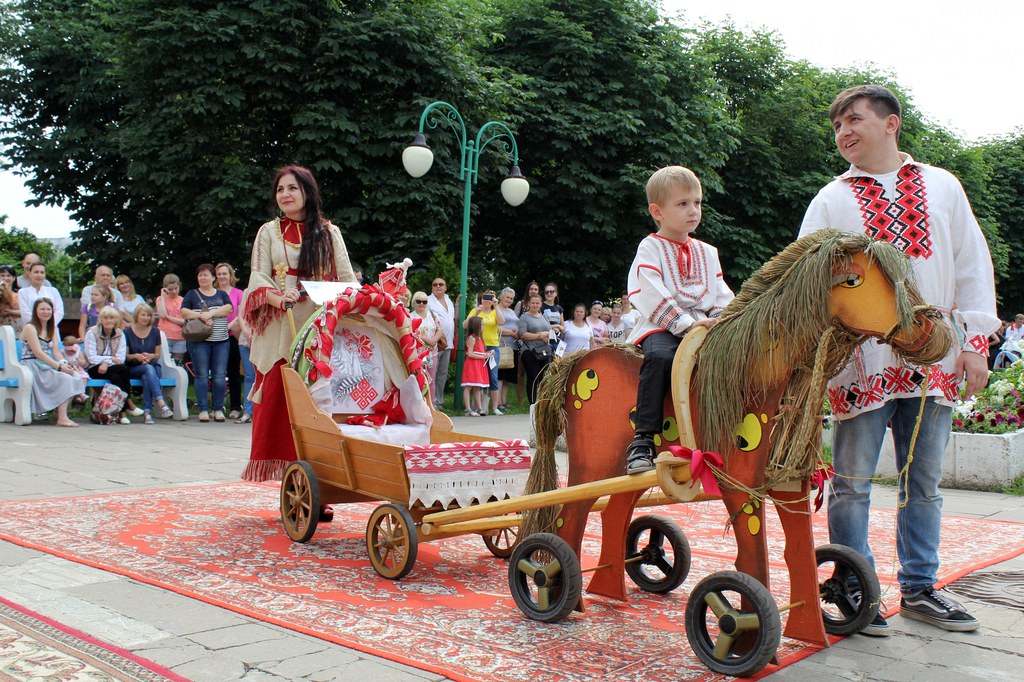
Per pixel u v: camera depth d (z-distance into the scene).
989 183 37.38
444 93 17.69
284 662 3.29
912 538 4.07
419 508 4.66
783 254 3.40
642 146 21.55
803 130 25.91
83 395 12.61
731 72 27.06
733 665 3.25
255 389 5.90
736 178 23.91
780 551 5.54
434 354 14.29
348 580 4.53
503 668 3.28
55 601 4.00
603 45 21.47
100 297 13.02
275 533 5.59
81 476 7.53
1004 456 8.19
